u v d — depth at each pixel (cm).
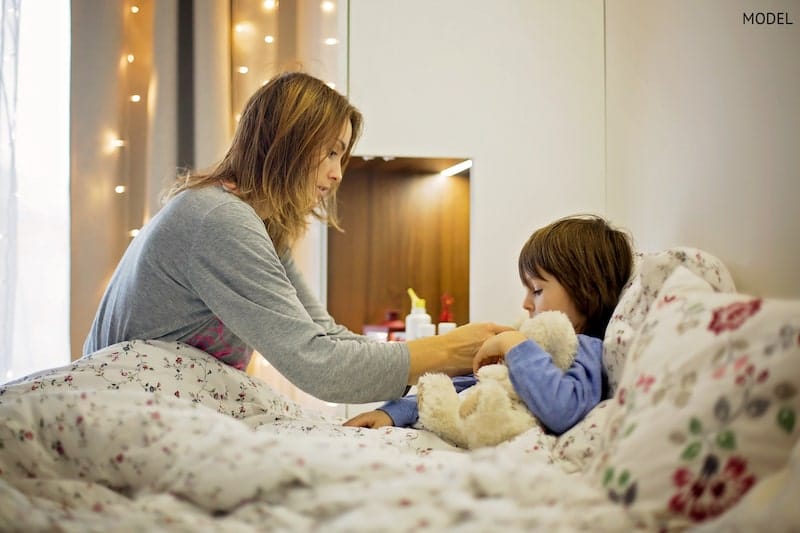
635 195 210
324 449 85
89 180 255
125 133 262
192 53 265
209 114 257
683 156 178
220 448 86
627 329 122
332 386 131
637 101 208
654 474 75
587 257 145
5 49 250
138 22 265
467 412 119
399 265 270
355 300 268
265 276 134
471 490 76
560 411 115
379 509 71
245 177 152
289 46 267
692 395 78
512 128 240
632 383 90
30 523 74
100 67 256
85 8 256
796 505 59
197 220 137
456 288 270
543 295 147
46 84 260
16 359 255
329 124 152
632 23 212
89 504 89
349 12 236
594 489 80
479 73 239
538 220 240
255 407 141
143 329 142
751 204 146
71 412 100
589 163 241
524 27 241
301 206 155
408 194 270
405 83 237
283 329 132
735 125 153
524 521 68
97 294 255
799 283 129
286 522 73
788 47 133
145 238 143
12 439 98
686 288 99
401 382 134
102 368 129
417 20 238
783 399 71
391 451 105
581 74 241
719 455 72
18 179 257
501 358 132
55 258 260
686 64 176
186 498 83
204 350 148
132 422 96
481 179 239
